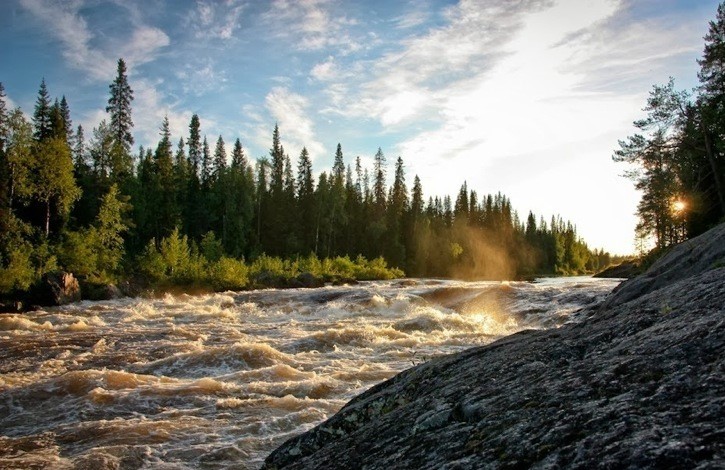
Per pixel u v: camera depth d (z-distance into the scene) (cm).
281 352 1323
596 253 16462
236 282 4291
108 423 739
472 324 1928
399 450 237
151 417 777
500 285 2852
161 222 5616
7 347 1442
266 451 630
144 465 584
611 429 170
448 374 367
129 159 5631
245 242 6206
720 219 3095
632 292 1373
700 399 173
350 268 5953
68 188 4094
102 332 1716
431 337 1611
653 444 149
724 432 144
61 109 5797
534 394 238
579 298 2286
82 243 3747
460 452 203
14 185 3831
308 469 272
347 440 298
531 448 179
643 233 4419
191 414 786
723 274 396
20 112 3788
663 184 3366
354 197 8075
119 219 4134
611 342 306
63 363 1242
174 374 1120
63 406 842
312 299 2948
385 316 2358
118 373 1001
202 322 2075
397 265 7575
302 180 7694
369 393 436
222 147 7225
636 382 210
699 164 3469
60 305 2928
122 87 5703
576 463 155
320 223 7106
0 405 849
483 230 9962
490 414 232
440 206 10562
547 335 403
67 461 599
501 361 337
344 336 1533
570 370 261
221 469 574
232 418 762
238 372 1045
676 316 311
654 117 3225
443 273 8281
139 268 4262
